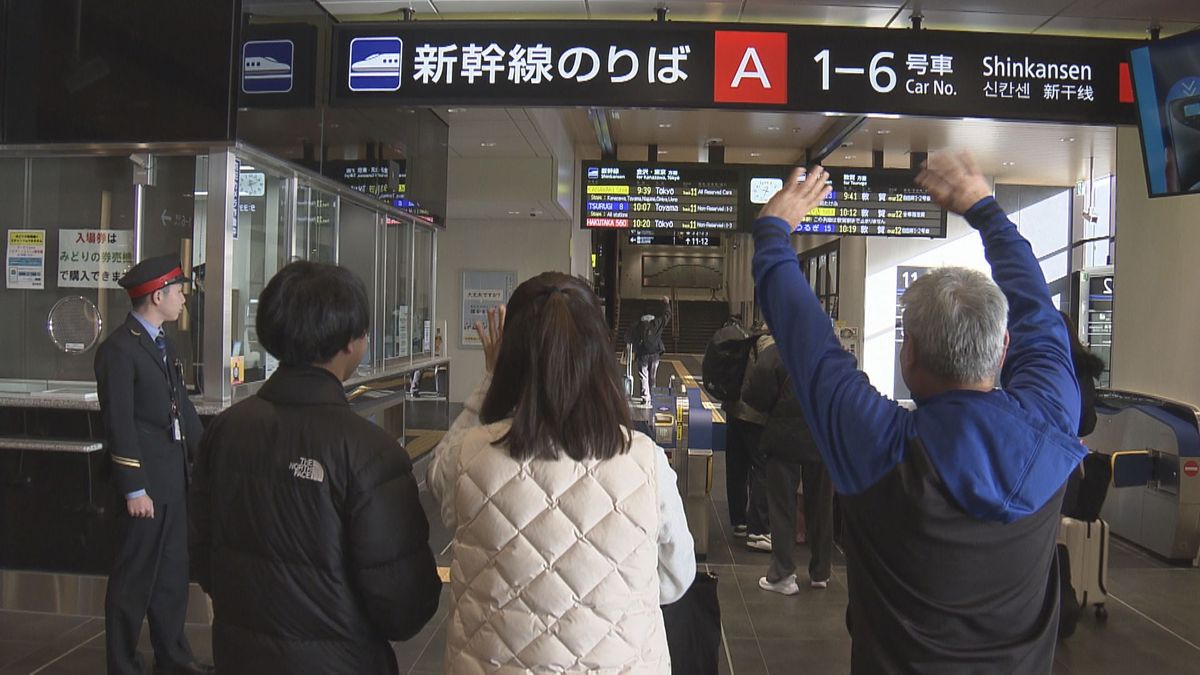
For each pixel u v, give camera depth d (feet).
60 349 15.79
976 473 4.37
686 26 13.03
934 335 4.64
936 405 4.61
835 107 13.06
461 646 4.60
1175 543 17.40
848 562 4.92
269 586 5.19
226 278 14.34
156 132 14.07
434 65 13.24
